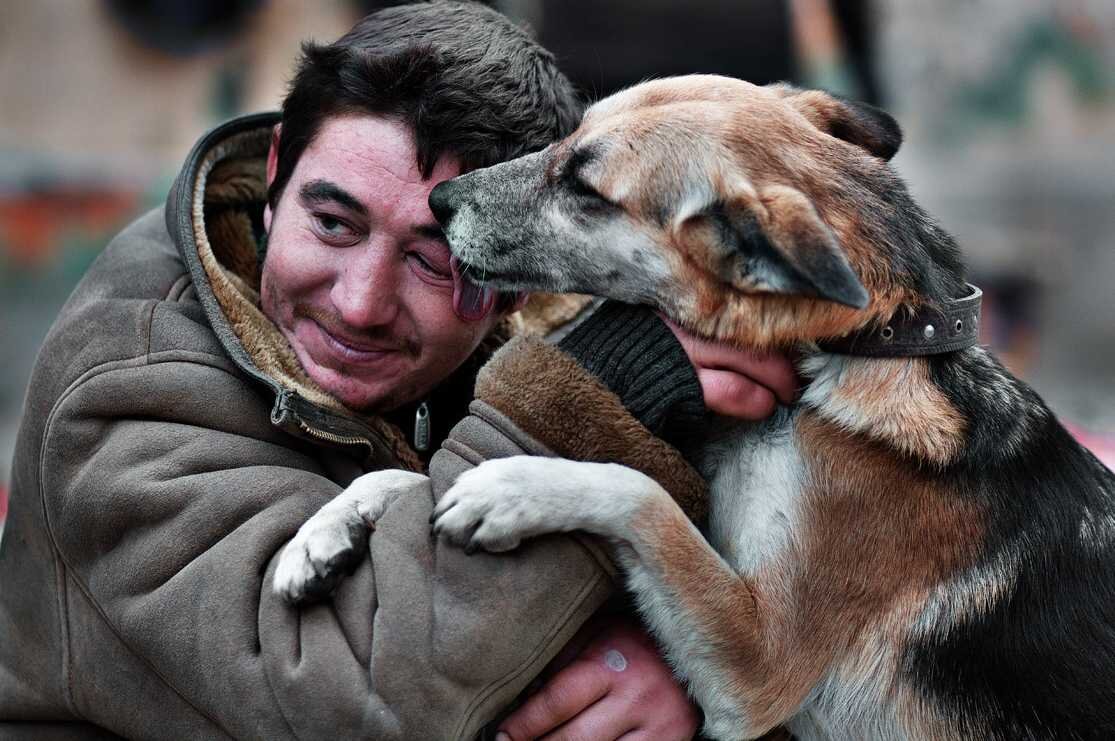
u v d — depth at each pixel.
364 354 3.49
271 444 3.34
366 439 3.54
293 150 3.53
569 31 7.53
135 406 3.20
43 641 3.39
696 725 3.42
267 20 13.30
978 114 18.83
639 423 3.16
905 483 3.42
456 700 2.86
